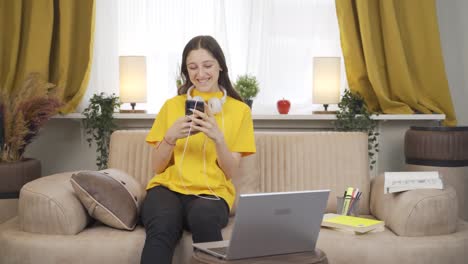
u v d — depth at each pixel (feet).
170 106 8.09
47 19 11.00
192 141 7.82
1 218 9.52
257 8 11.84
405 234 7.41
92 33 11.16
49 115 10.17
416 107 11.68
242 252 5.38
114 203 7.38
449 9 12.34
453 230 7.64
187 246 7.18
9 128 9.93
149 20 11.80
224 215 7.28
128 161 8.95
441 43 12.37
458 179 10.34
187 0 11.82
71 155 11.67
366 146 9.21
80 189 7.38
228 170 7.61
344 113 11.39
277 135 9.07
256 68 11.88
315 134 9.18
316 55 12.12
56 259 6.93
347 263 7.11
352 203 8.31
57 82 11.25
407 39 11.80
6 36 11.07
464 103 12.40
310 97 12.11
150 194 7.54
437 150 10.34
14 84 11.14
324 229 7.75
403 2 11.75
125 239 7.07
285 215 5.41
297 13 12.03
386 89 11.78
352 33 11.48
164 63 11.87
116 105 11.27
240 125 8.00
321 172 8.96
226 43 11.75
